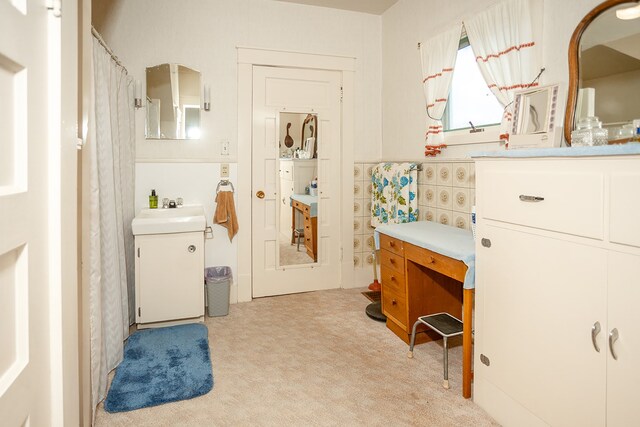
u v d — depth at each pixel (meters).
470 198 2.51
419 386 1.97
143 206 3.01
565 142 1.82
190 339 2.48
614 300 1.19
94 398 1.73
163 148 3.03
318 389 1.94
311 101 3.37
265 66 3.23
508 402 1.61
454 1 2.59
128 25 2.90
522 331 1.53
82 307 1.46
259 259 3.33
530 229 1.48
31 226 0.65
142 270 2.61
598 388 1.25
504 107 2.16
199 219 2.67
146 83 2.95
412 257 2.31
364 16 3.46
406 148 3.19
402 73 3.21
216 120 3.11
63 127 0.76
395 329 2.60
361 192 3.57
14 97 0.61
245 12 3.12
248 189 3.22
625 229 1.15
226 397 1.88
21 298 0.63
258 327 2.72
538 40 1.98
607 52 1.66
